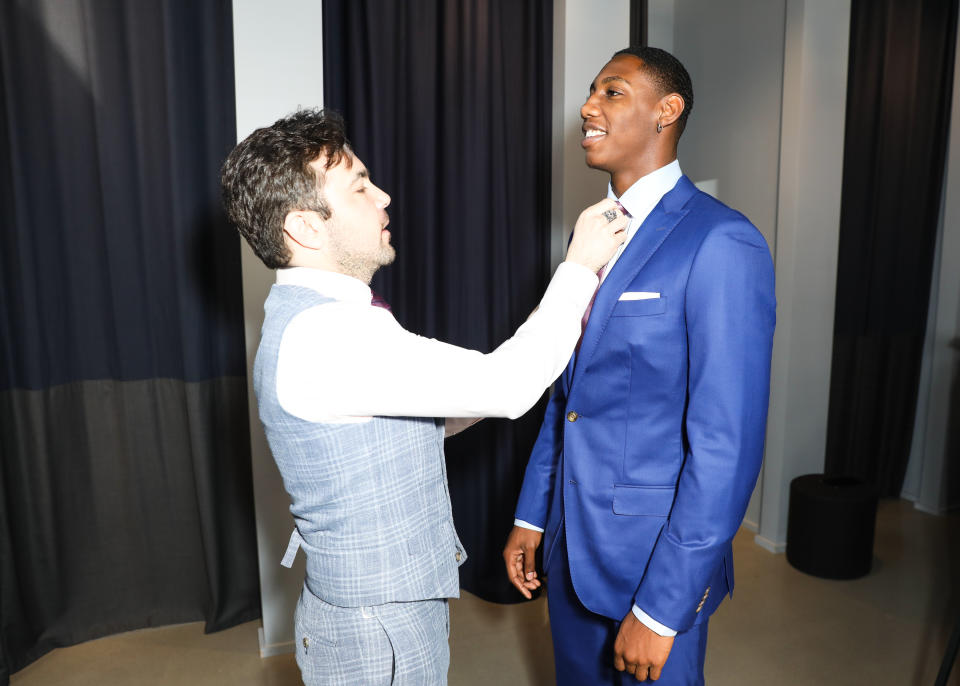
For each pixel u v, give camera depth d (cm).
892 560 288
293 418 94
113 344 227
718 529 107
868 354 340
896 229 331
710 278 107
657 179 122
